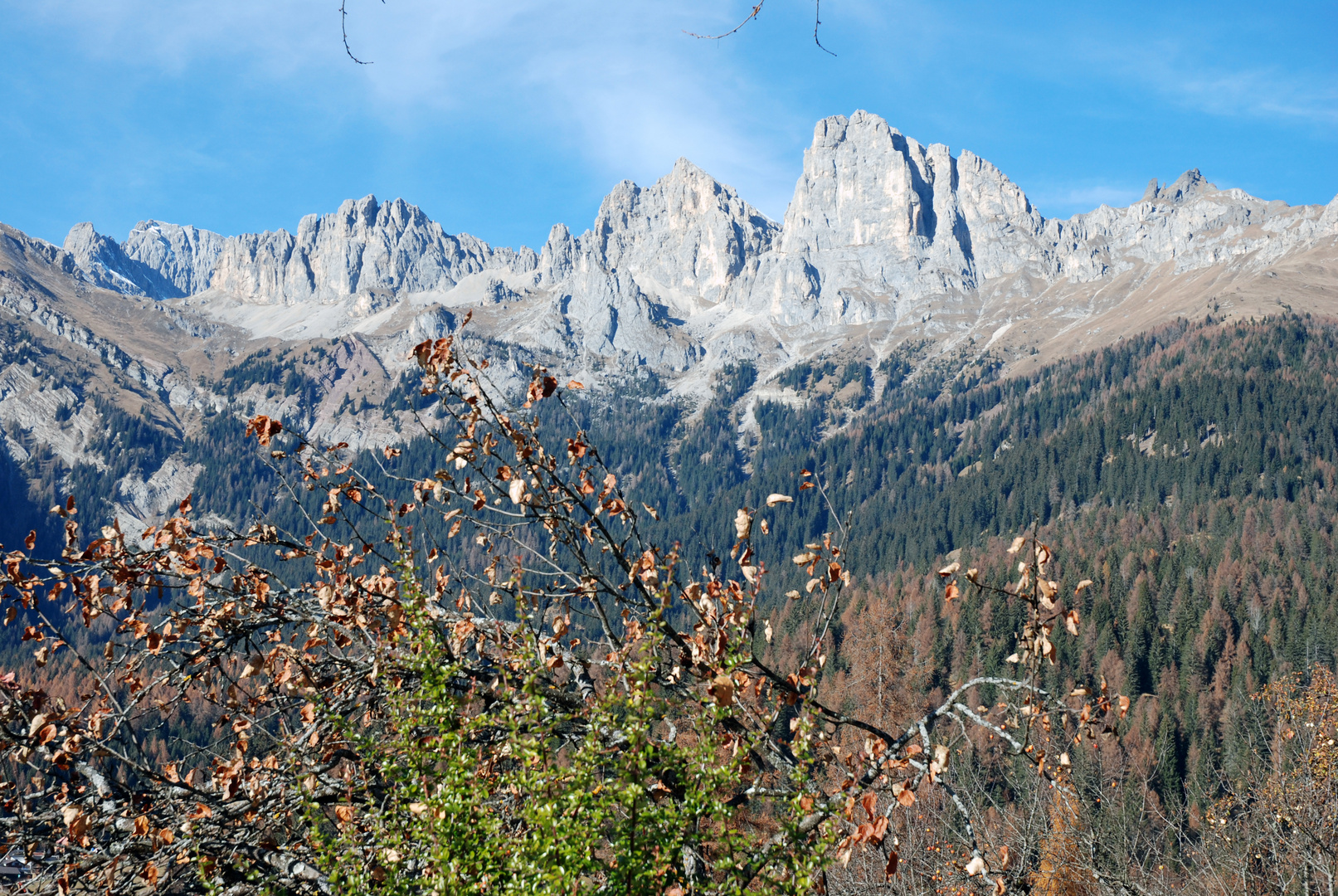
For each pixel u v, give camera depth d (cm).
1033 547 650
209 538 769
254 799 694
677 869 575
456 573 800
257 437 773
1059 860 980
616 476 720
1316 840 1340
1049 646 623
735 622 691
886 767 652
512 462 736
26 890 695
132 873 681
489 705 632
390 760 603
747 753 615
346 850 588
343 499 772
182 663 767
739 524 727
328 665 778
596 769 575
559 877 510
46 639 748
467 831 532
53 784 765
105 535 761
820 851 549
